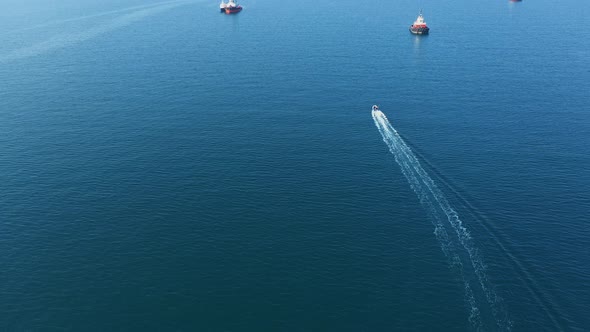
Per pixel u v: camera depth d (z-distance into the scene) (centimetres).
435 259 8562
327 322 7306
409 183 11050
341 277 8200
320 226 9544
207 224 9619
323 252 8800
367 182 11112
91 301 7719
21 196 10588
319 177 11356
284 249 8888
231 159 12250
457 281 8038
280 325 7250
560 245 8825
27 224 9631
